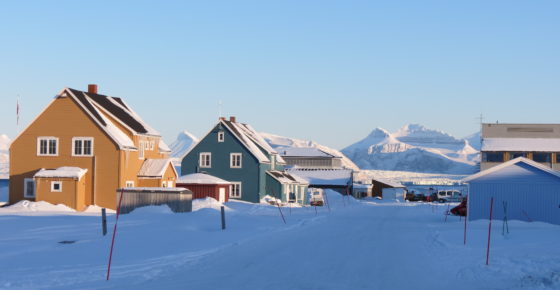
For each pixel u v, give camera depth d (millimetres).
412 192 110562
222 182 60969
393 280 16203
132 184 54594
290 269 17562
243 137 71125
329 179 100688
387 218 44531
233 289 14258
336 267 18234
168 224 31469
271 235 28500
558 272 17625
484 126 94375
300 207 65688
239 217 37500
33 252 20562
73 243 23203
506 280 16656
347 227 34594
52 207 48281
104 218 26359
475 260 20484
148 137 58219
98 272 16531
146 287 14336
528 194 41156
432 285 15664
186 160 70938
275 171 75125
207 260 19234
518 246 25062
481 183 41875
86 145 52688
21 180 53156
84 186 51875
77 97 53375
